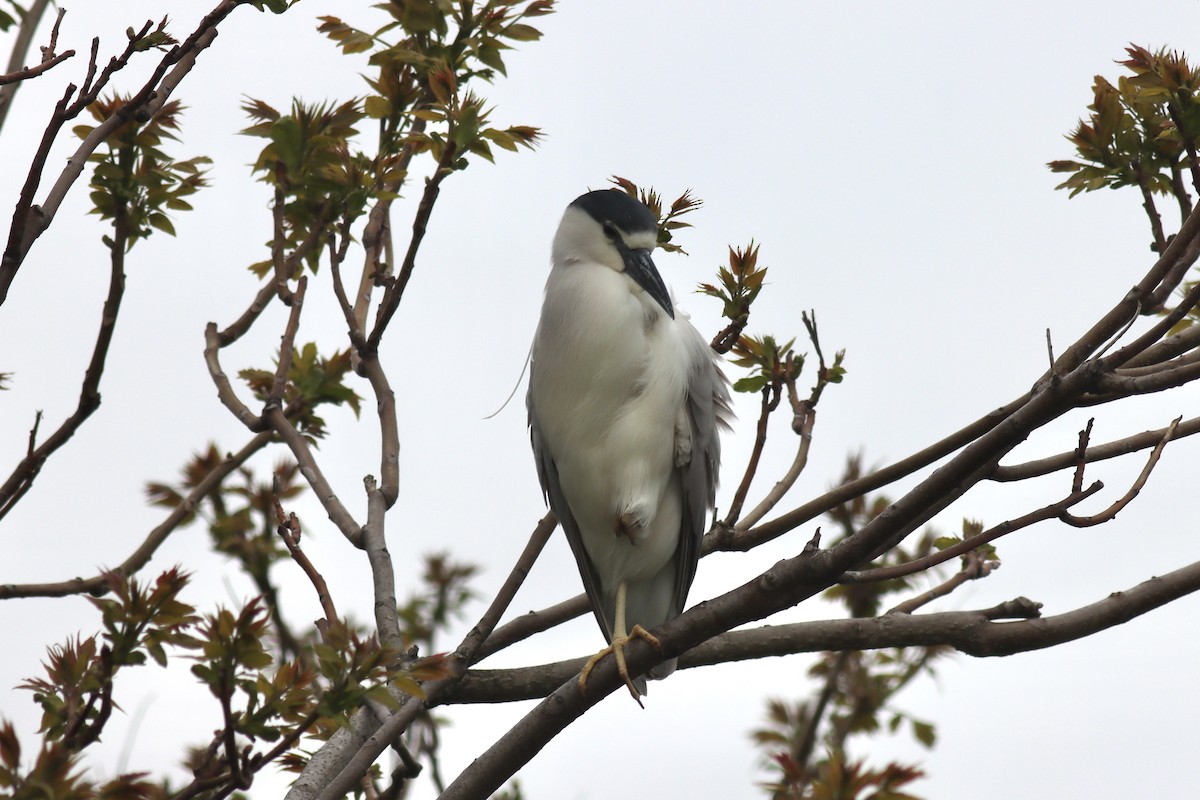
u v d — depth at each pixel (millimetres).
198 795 5418
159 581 5047
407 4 7594
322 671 5062
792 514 7566
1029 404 5496
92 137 5363
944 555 6082
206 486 8273
